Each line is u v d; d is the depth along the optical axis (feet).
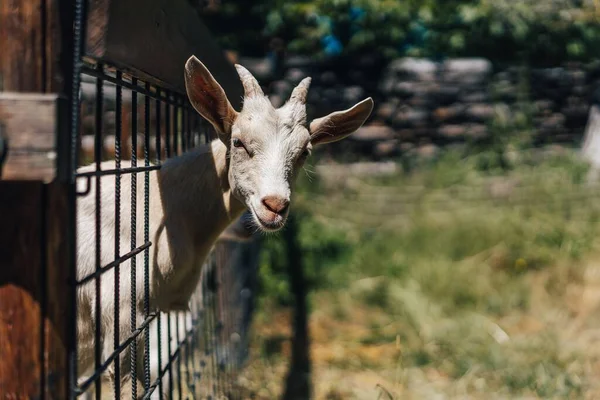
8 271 5.32
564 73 41.50
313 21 35.78
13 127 5.07
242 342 20.07
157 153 9.95
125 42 6.90
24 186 5.29
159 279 10.00
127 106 16.15
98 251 6.45
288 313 25.05
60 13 5.29
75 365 5.66
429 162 38.45
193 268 10.63
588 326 21.80
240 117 10.02
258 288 25.76
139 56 7.45
